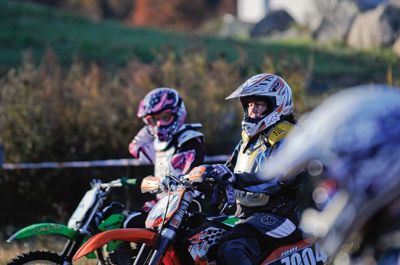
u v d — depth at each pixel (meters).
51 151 27.89
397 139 6.45
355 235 6.79
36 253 14.54
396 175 6.44
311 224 6.84
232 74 30.66
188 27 102.19
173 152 15.64
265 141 13.02
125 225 15.00
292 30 70.94
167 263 13.09
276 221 12.84
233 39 65.56
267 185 12.58
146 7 105.81
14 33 60.22
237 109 29.27
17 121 27.92
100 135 28.11
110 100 29.14
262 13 86.56
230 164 13.92
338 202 6.67
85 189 27.50
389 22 59.66
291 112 13.38
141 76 30.20
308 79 30.09
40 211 27.41
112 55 55.25
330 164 6.59
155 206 13.47
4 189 27.19
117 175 27.45
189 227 13.55
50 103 28.45
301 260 12.91
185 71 31.30
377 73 50.81
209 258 13.02
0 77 40.84
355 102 6.64
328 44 63.12
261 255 12.71
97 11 116.50
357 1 64.44
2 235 24.97
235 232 12.75
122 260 14.40
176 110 15.59
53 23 65.69
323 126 6.63
